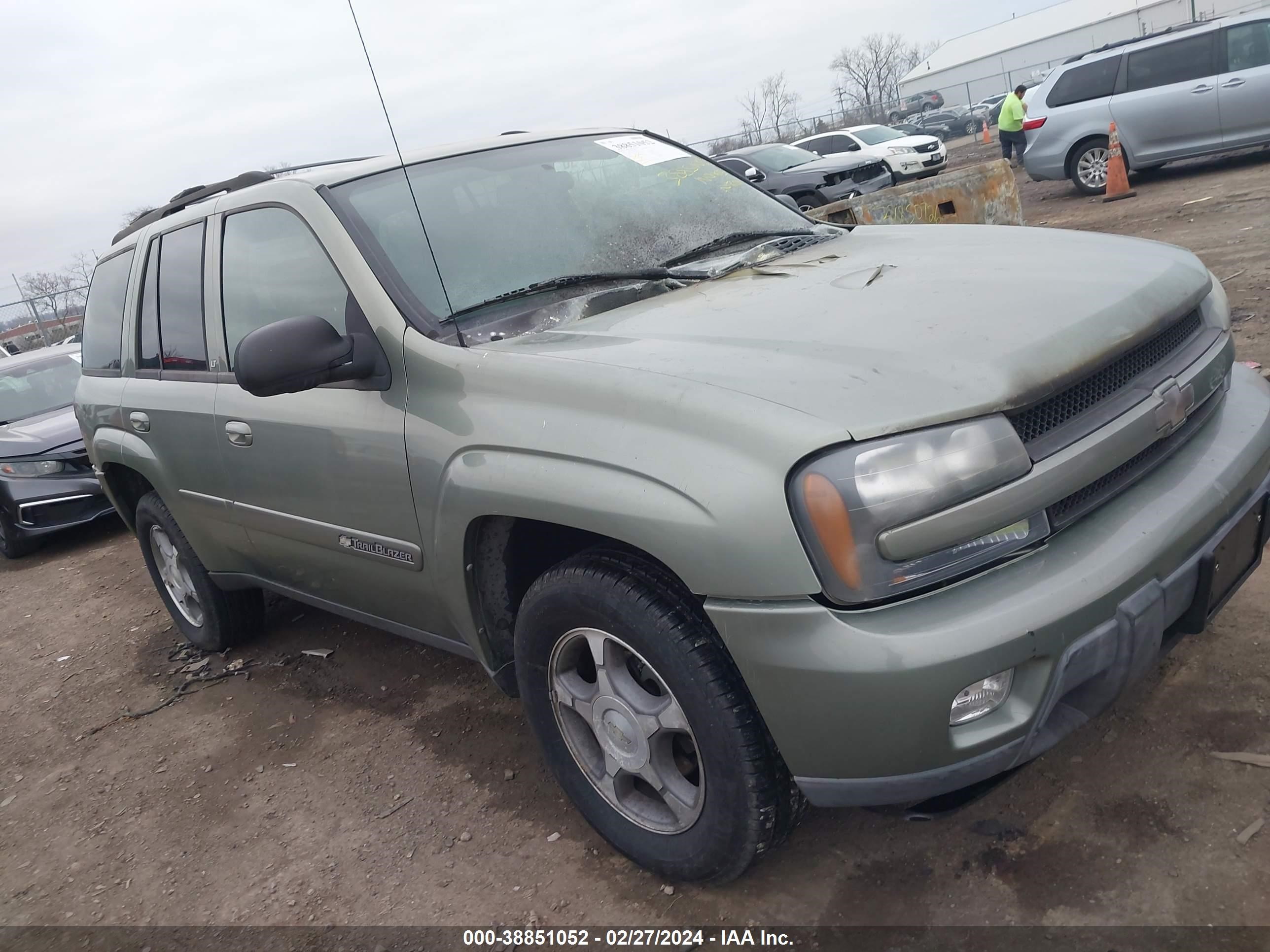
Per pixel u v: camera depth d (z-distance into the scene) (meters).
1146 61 11.41
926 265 2.52
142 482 4.24
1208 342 2.38
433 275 2.62
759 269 2.73
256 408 3.01
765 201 3.41
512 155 3.13
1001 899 2.09
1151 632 1.88
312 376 2.38
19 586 6.59
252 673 4.12
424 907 2.46
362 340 2.53
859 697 1.72
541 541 2.52
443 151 3.08
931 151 18.19
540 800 2.80
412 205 2.80
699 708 1.99
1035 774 2.42
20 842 3.21
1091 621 1.79
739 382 1.90
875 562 1.72
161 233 3.69
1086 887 2.07
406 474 2.48
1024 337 1.94
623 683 2.23
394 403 2.51
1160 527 1.92
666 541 1.87
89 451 4.30
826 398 1.80
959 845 2.26
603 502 1.96
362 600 3.06
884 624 1.71
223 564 3.79
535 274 2.71
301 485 2.91
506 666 2.62
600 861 2.49
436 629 2.79
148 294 3.75
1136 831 2.18
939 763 1.77
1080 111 11.94
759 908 2.21
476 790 2.92
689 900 2.28
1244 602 2.94
